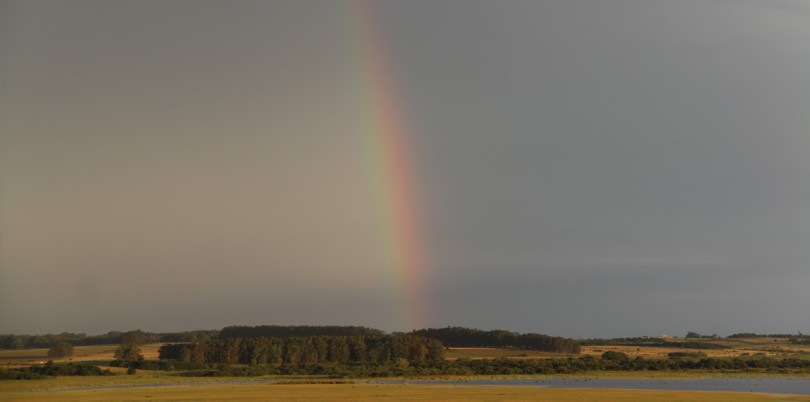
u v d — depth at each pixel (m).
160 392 140.75
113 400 119.25
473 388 153.38
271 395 129.75
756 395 132.25
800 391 145.12
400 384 171.88
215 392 140.00
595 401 117.44
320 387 158.12
